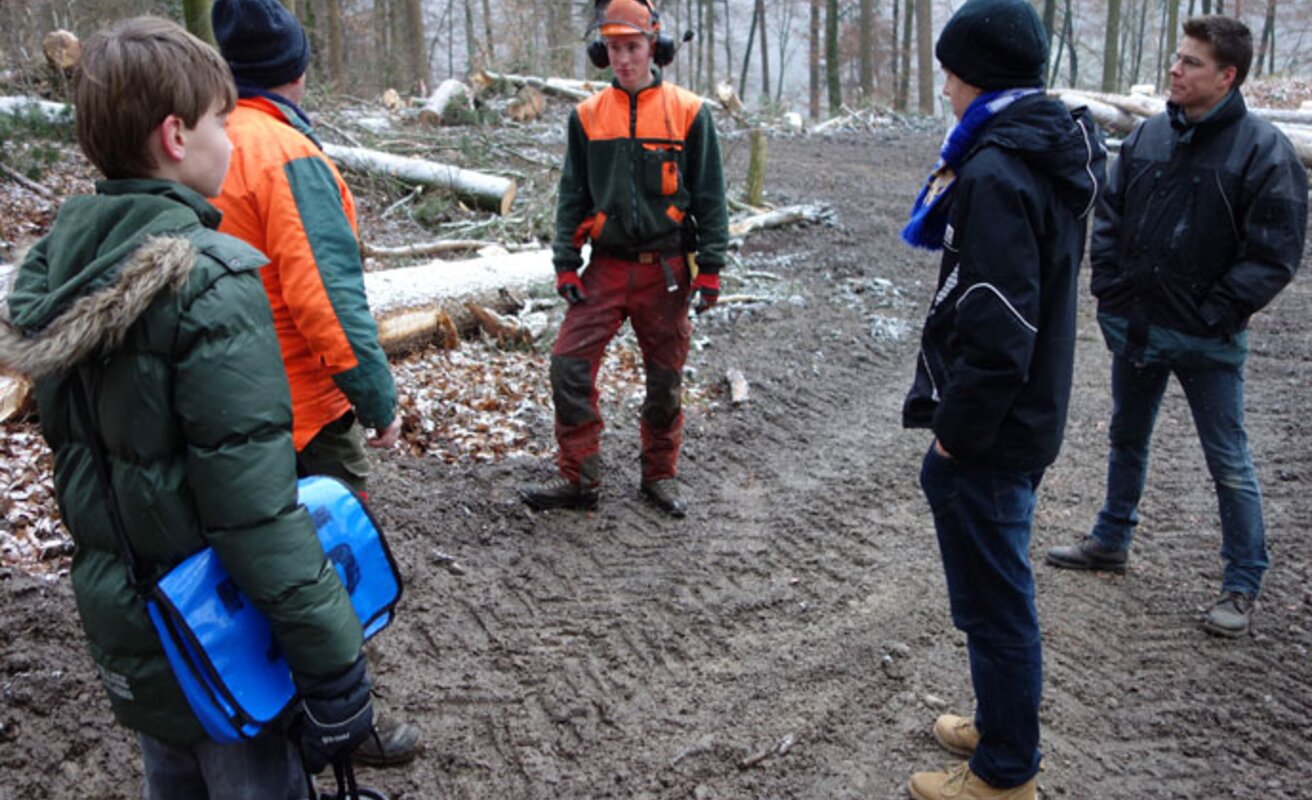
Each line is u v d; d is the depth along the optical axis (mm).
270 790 1862
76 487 1710
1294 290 8086
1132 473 3855
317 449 2838
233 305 1612
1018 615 2521
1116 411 3826
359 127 13148
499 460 4953
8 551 3660
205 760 1823
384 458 4797
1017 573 2510
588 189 4203
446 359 6102
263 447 1628
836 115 24250
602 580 3982
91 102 1631
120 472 1645
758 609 3789
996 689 2545
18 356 1527
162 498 1634
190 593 1643
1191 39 3334
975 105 2375
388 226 9516
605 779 2887
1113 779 2867
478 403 5520
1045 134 2281
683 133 4039
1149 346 3580
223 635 1673
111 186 1679
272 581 1641
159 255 1538
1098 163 2432
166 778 1901
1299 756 2941
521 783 2869
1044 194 2301
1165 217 3484
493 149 13070
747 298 7922
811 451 5371
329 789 2814
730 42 45125
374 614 1976
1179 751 2982
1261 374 6293
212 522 1625
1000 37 2307
